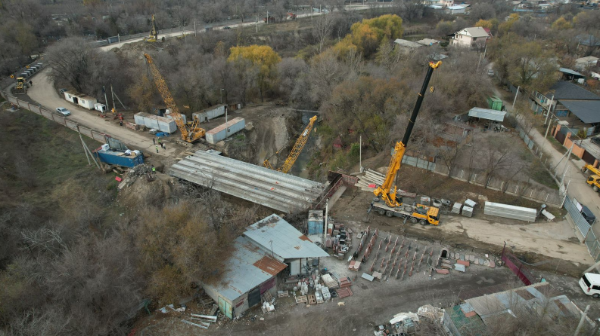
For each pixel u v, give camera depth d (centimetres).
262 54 11612
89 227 5797
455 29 16600
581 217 5228
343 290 4409
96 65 10038
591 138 7531
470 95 9400
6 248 5022
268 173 6931
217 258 4394
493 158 6178
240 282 4175
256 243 4791
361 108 8019
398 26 15725
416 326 3806
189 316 4122
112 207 6475
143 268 4241
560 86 9506
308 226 5316
